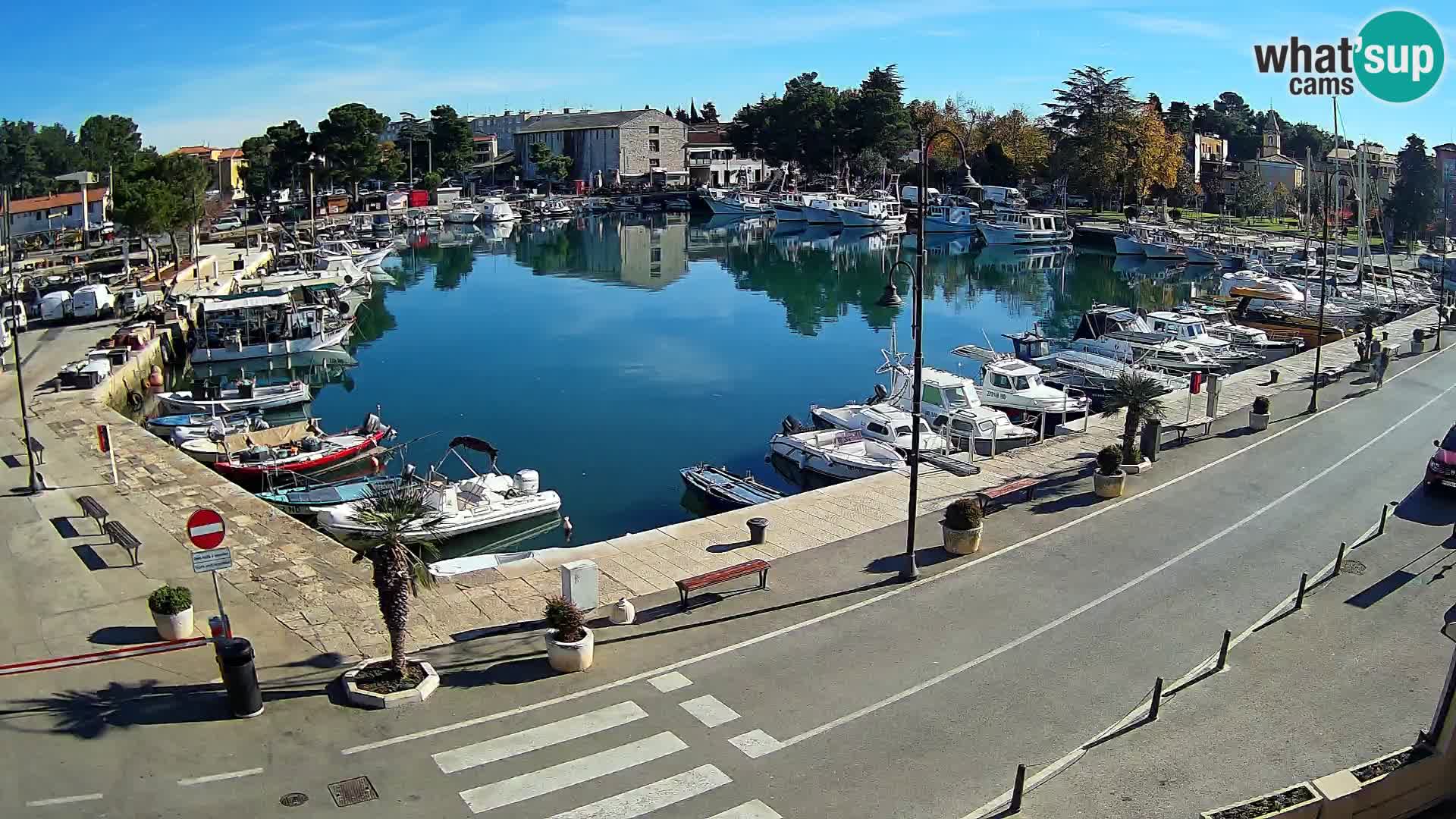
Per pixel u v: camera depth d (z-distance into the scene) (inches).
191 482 1198.3
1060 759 621.0
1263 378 1780.3
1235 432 1392.7
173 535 999.0
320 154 5590.6
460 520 1218.0
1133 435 1212.5
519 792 579.2
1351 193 4589.1
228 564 722.8
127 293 2524.6
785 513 1055.0
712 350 2504.9
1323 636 783.1
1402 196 4133.9
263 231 4675.2
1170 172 5492.1
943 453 1364.4
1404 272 3363.7
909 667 733.3
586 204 6697.8
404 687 680.4
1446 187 4490.7
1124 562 930.7
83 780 579.8
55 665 713.6
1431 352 1985.7
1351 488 1142.3
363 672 696.4
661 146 7736.2
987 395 1745.8
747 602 839.1
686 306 3184.1
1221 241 4352.9
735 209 6353.3
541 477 1520.7
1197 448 1315.2
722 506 1339.8
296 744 623.5
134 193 2940.5
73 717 647.1
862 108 6609.3
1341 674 724.7
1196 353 2025.1
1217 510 1070.4
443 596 844.0
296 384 1966.0
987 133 6904.5
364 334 2726.4
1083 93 5447.8
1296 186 5767.7
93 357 1916.8
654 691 693.9
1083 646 768.3
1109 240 4953.3
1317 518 1047.6
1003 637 781.3
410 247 4857.3
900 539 983.0
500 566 909.8
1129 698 693.9
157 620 751.1
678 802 573.9
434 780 588.7
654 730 645.3
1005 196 5861.2
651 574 896.3
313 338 2397.9
